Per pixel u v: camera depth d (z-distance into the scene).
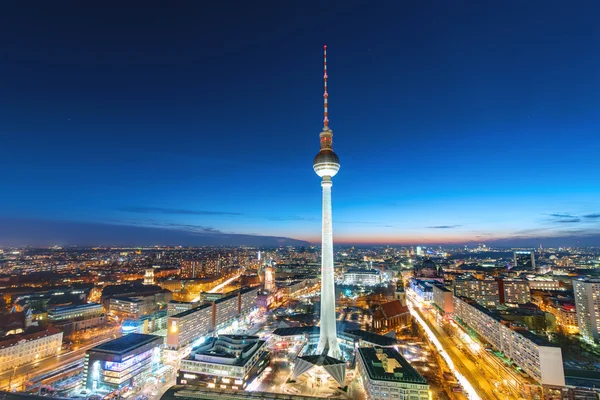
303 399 163.50
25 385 189.00
